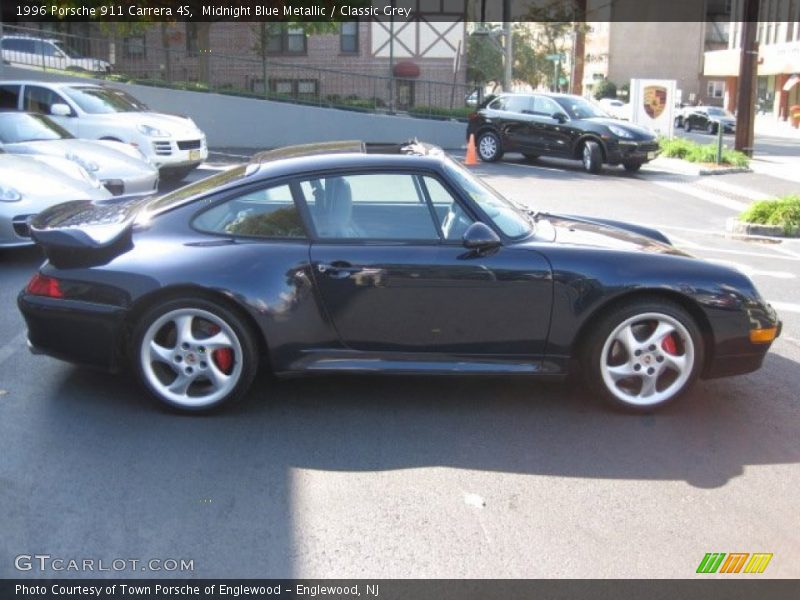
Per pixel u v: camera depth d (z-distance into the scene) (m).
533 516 4.08
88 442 4.72
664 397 5.24
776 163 23.50
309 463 4.55
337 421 5.09
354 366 5.09
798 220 12.38
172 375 5.15
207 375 5.05
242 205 5.17
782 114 55.69
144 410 5.16
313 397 5.45
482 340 5.11
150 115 15.45
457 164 5.66
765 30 56.47
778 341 7.05
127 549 3.72
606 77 71.75
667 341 5.18
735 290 5.16
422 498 4.22
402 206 5.16
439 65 34.19
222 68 27.75
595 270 5.05
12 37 23.42
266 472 4.44
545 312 5.07
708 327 5.18
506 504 4.18
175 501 4.12
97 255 5.06
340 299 5.03
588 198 16.11
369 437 4.89
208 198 5.20
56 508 4.03
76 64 24.06
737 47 60.56
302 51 33.34
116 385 5.55
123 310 4.93
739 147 23.73
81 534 3.83
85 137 14.57
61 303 5.04
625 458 4.71
